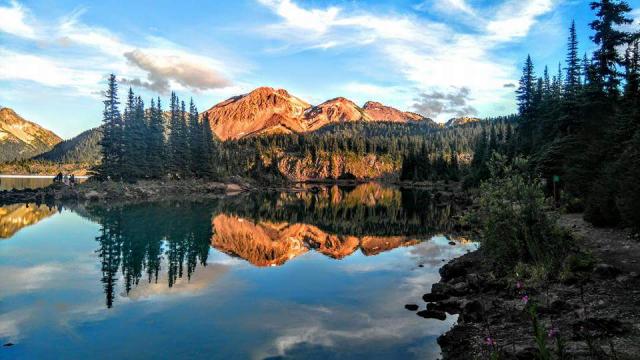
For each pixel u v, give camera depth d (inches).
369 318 540.1
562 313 436.1
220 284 716.7
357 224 1652.3
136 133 3174.2
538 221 642.2
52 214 1689.2
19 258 888.3
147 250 1005.8
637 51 1346.0
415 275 792.9
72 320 526.3
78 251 971.3
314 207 2433.6
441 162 5649.6
